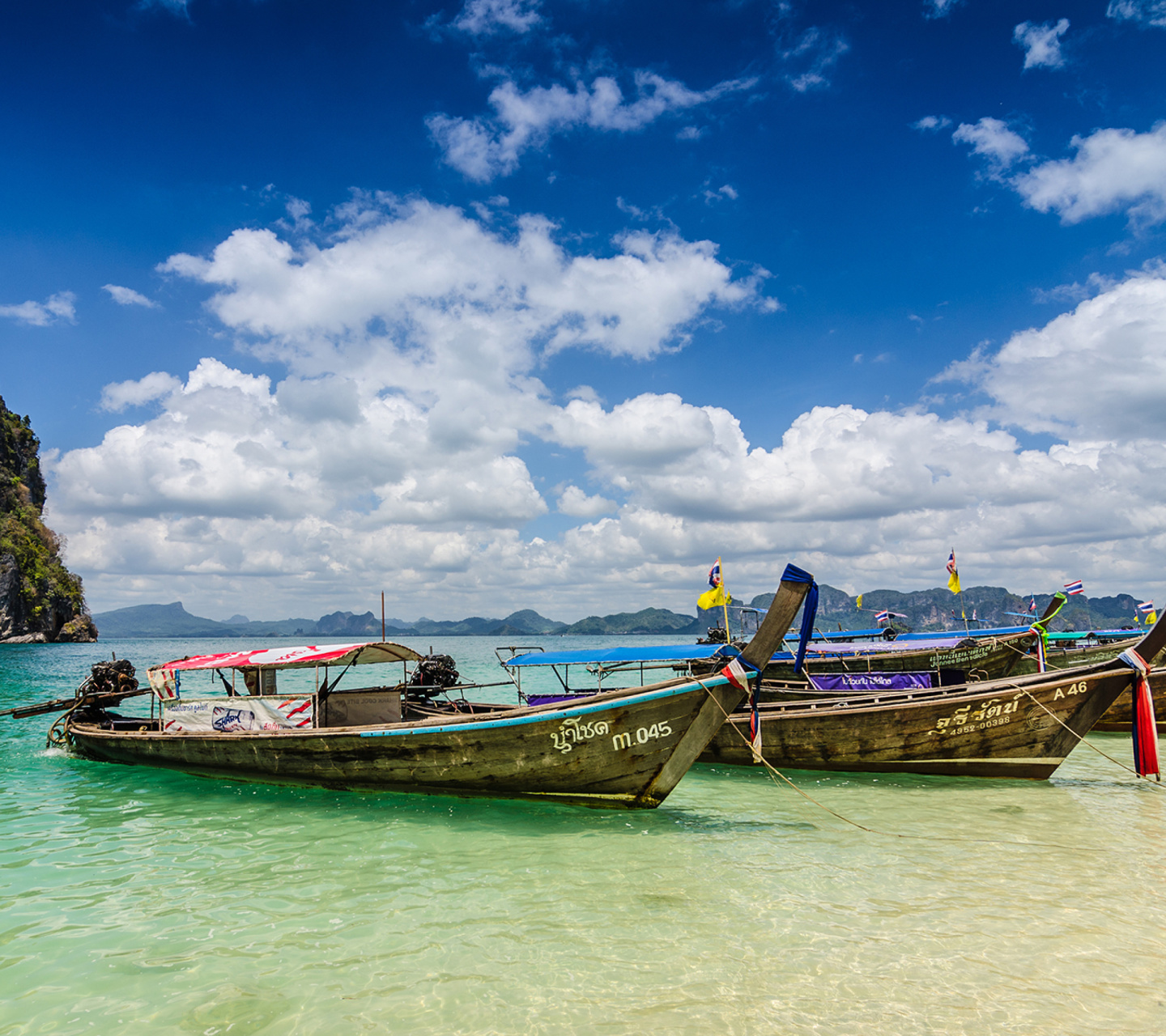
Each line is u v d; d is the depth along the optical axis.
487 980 5.99
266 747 12.95
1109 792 12.61
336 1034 5.23
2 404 130.75
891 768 13.83
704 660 16.81
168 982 6.00
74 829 10.73
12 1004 5.66
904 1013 5.48
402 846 9.72
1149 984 5.89
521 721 10.90
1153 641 12.43
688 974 6.08
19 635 111.62
